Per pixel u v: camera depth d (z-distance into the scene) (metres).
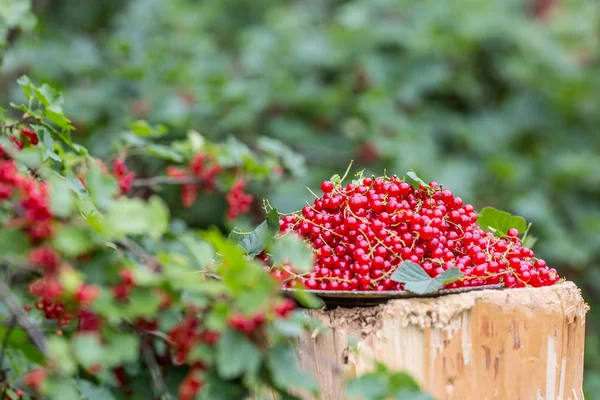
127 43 2.30
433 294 1.53
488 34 2.97
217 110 2.41
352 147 2.74
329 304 1.54
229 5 3.73
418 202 1.61
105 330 1.40
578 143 3.07
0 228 1.41
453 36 2.88
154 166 2.10
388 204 1.57
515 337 1.54
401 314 1.52
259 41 2.86
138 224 1.38
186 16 2.88
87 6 3.45
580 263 2.73
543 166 2.97
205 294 1.41
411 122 2.78
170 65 2.51
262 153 2.60
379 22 3.01
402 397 1.40
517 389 1.54
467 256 1.57
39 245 1.39
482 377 1.53
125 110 2.38
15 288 1.59
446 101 3.04
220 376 1.41
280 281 1.52
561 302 1.55
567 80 3.01
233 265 1.38
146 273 1.38
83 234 1.38
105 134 2.33
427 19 2.94
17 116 2.29
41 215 1.38
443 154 2.89
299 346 1.54
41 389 1.39
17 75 2.58
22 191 1.39
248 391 1.43
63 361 1.36
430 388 1.52
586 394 2.28
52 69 2.42
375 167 2.72
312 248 1.56
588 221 2.83
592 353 2.57
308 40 2.93
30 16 1.80
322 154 2.73
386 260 1.55
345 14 3.02
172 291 1.41
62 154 1.64
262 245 1.55
